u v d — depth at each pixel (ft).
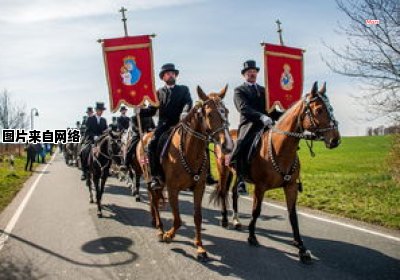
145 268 20.12
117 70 30.01
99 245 24.04
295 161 21.54
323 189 40.88
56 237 26.03
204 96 20.43
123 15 31.17
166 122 24.67
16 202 40.32
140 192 45.60
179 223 23.11
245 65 25.66
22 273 19.92
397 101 34.22
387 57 33.24
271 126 22.44
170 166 22.16
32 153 78.59
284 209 33.17
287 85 29.35
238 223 26.94
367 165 69.46
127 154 30.78
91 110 48.16
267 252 22.08
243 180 24.68
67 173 72.54
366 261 20.33
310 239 24.12
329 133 19.52
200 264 20.47
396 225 26.30
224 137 19.34
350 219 28.76
